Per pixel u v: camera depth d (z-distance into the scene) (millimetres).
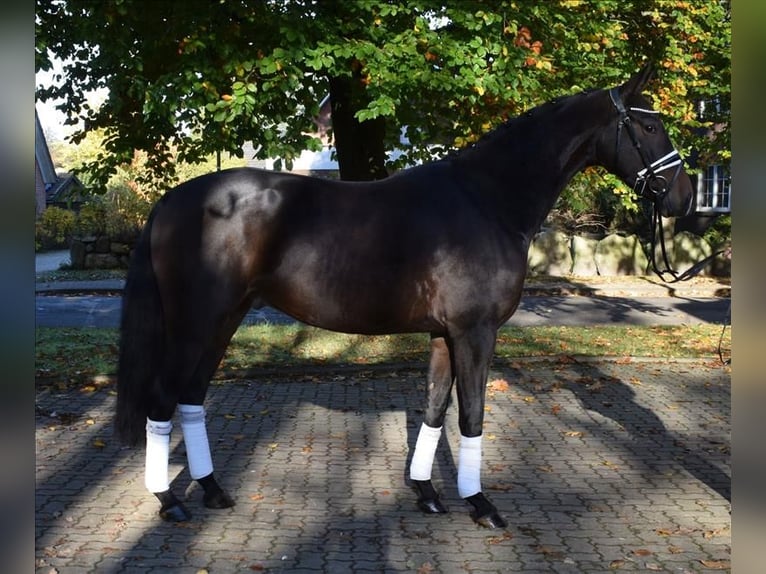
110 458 4910
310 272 3684
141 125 8891
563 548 3549
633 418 6094
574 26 8523
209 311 3648
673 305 13938
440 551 3490
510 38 7324
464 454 3846
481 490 4113
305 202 3734
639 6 9469
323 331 9180
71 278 17750
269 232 3670
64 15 7887
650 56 9891
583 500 4234
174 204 3713
